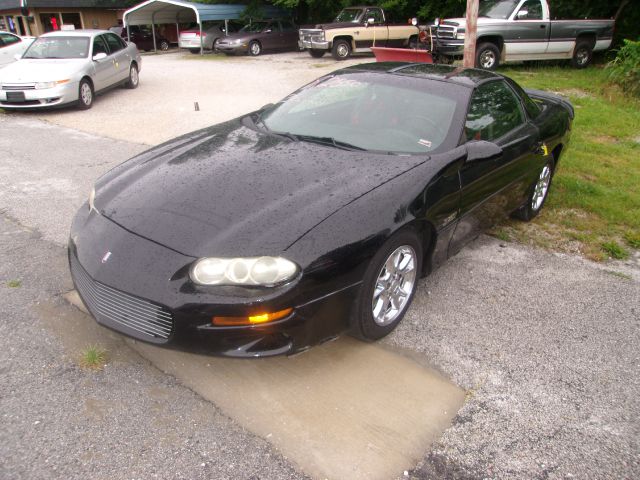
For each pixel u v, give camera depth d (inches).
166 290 94.8
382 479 86.0
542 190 194.9
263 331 95.6
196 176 117.5
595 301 142.4
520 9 512.7
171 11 987.3
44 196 207.8
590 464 90.4
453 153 130.1
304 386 106.2
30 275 144.6
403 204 112.7
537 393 106.8
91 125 347.6
